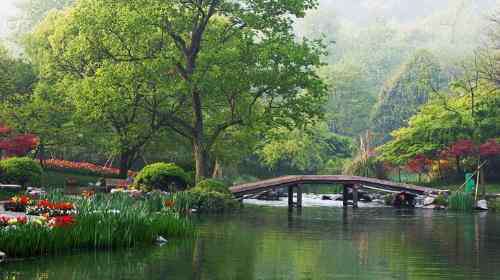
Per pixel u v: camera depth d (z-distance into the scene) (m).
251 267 14.83
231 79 34.66
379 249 18.72
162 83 35.69
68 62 43.72
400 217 32.66
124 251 16.52
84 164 47.03
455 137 51.72
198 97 36.81
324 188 70.50
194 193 32.75
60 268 13.73
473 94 53.50
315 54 36.25
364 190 57.78
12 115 42.12
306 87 36.22
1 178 34.31
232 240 20.12
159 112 38.84
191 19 36.53
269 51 34.66
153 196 29.08
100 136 42.62
